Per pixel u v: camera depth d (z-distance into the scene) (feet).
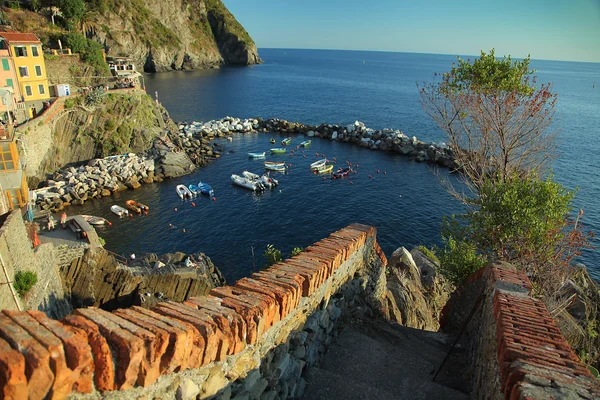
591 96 505.25
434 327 55.11
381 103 425.69
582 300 52.47
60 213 153.38
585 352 43.47
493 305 26.13
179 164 201.46
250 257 135.03
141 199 171.73
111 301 93.56
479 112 53.36
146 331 13.48
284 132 288.51
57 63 221.25
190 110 344.28
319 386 24.79
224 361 17.04
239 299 19.70
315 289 25.85
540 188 44.55
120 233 144.97
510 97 50.42
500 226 45.42
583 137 258.57
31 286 57.82
